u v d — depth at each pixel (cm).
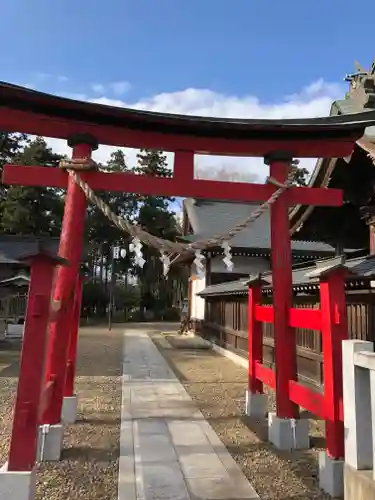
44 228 2956
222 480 369
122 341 1756
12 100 455
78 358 1200
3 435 491
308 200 517
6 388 763
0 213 3036
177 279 3888
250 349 608
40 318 315
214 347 1496
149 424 546
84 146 492
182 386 812
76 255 466
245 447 460
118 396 716
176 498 331
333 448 346
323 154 525
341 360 358
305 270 870
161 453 437
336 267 364
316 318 394
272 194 518
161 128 496
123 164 3872
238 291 1086
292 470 394
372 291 546
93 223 3497
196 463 409
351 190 717
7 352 1291
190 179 511
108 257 3741
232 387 811
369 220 703
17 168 488
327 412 360
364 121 496
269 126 491
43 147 3047
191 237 1970
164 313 3731
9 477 292
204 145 514
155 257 3419
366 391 305
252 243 1844
